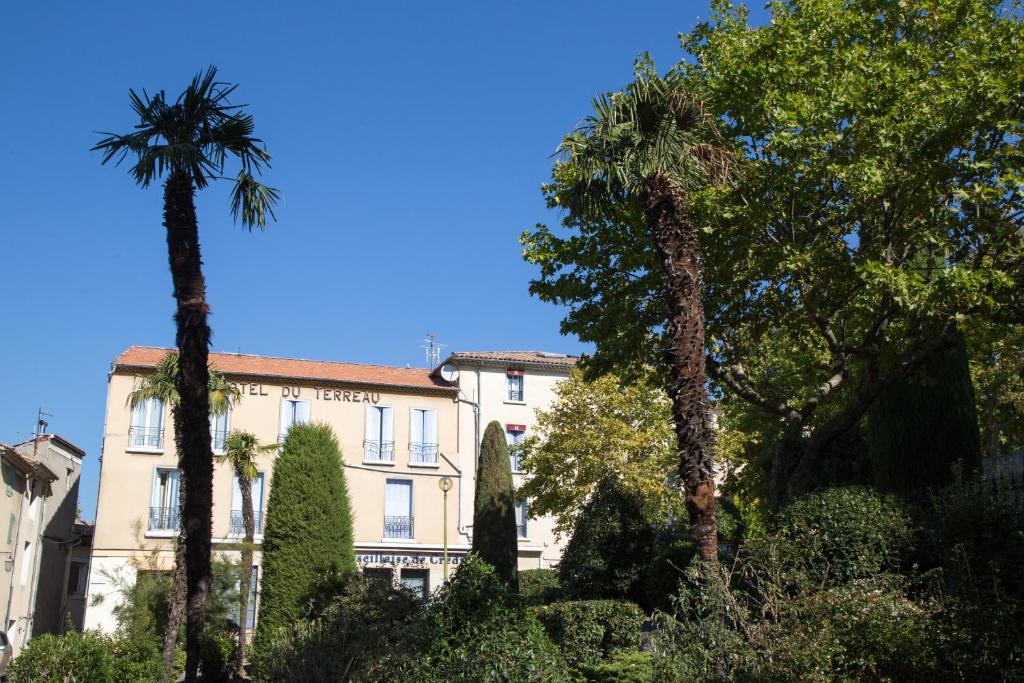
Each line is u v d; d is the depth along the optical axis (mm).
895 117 17375
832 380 18828
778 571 11680
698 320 13406
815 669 10117
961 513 12867
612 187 15148
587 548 20156
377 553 38062
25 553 35906
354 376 40250
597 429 33875
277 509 26859
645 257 19172
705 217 17922
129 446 36469
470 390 41250
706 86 18500
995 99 16203
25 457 33344
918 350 17641
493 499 22828
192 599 14664
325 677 13812
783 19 18875
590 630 16141
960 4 17969
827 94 17453
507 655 13570
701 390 13133
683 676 10633
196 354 15195
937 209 16859
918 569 13797
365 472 38844
